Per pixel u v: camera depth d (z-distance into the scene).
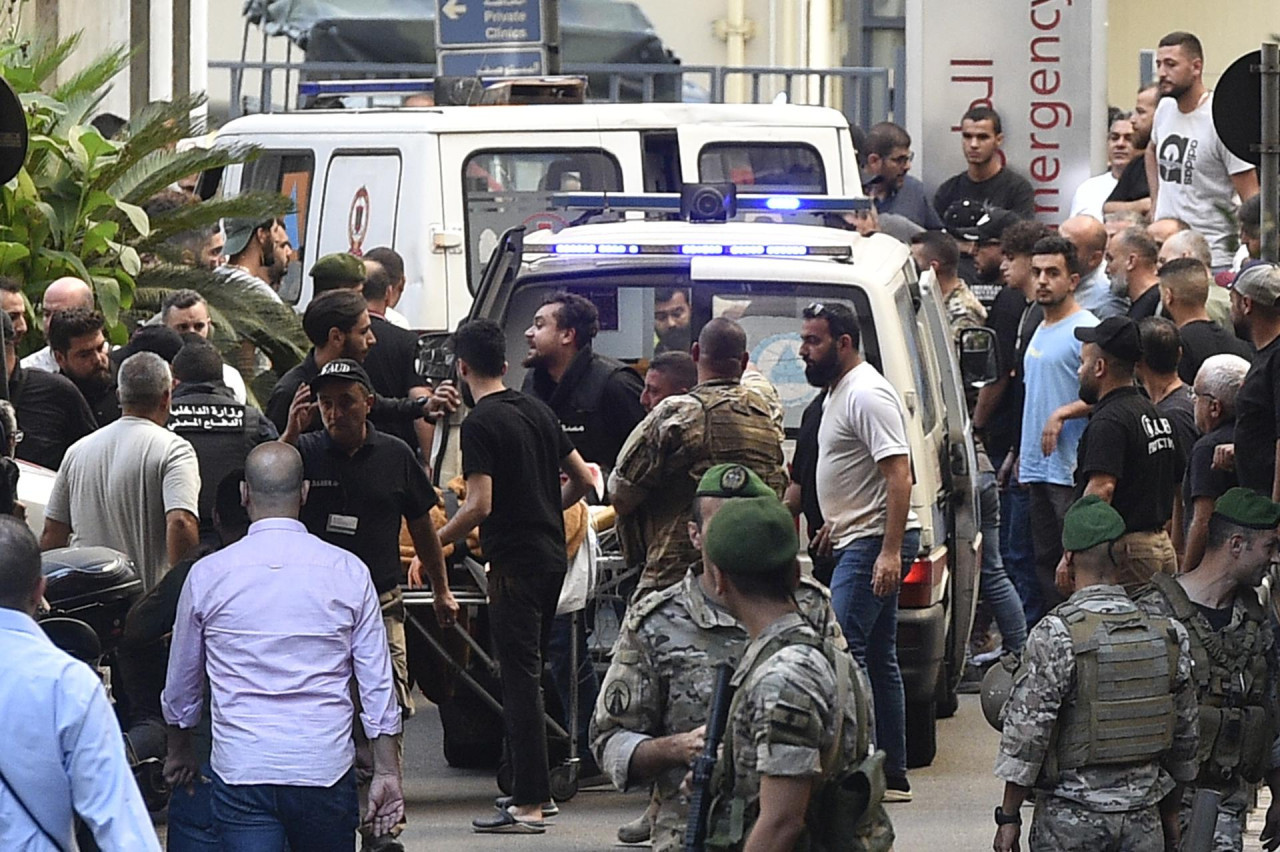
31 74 42.66
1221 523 21.22
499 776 29.95
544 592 28.03
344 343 30.62
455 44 50.81
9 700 15.47
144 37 60.31
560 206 35.03
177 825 22.58
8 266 40.12
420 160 40.94
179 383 29.16
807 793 15.42
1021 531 38.72
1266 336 29.05
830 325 28.95
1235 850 21.05
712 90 63.09
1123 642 20.22
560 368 30.94
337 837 21.88
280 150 43.03
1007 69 52.16
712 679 17.25
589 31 71.25
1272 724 21.67
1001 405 39.75
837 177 42.56
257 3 68.12
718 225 33.03
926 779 31.39
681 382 28.92
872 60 74.00
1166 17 77.38
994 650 40.09
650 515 26.72
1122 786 20.30
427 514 26.64
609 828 28.39
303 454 26.05
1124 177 48.47
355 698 22.80
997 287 43.88
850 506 29.12
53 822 15.48
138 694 25.25
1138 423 29.11
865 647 29.27
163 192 42.81
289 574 21.84
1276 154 31.23
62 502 27.69
